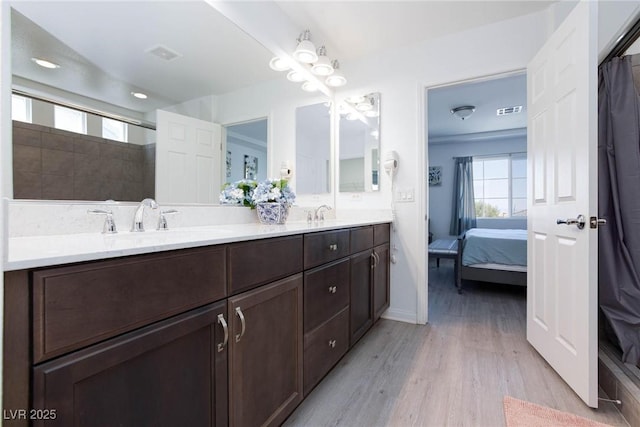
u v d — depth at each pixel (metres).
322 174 2.79
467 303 3.11
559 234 1.68
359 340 2.16
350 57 2.81
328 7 2.13
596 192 1.41
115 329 0.69
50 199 1.09
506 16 2.24
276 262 1.23
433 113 4.57
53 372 0.58
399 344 2.13
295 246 1.35
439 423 1.33
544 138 1.87
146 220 1.41
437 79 2.51
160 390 0.79
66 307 0.61
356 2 2.08
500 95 3.92
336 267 1.71
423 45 2.56
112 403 0.68
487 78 2.39
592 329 1.41
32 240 0.97
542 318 1.89
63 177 1.13
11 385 0.54
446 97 3.99
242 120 1.99
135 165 1.39
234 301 1.01
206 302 0.92
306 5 2.12
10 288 0.54
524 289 3.66
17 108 1.01
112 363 0.67
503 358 1.91
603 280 1.77
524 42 2.23
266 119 2.18
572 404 1.45
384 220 2.53
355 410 1.42
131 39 1.38
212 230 1.44
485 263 3.36
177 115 1.58
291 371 1.31
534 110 2.01
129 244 0.82
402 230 2.63
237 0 1.85
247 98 2.02
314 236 1.50
